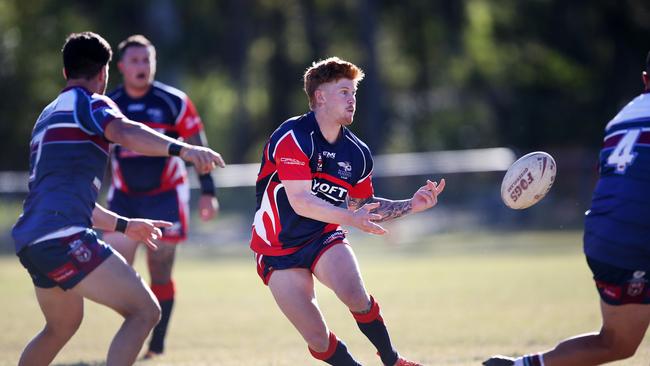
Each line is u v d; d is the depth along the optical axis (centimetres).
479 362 2373
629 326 1758
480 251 7344
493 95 14888
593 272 1781
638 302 1739
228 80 13875
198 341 3083
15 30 11994
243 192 9025
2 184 9250
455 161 9688
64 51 1950
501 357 1861
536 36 14750
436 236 8762
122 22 12594
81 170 1833
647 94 1788
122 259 1852
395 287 4719
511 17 14762
